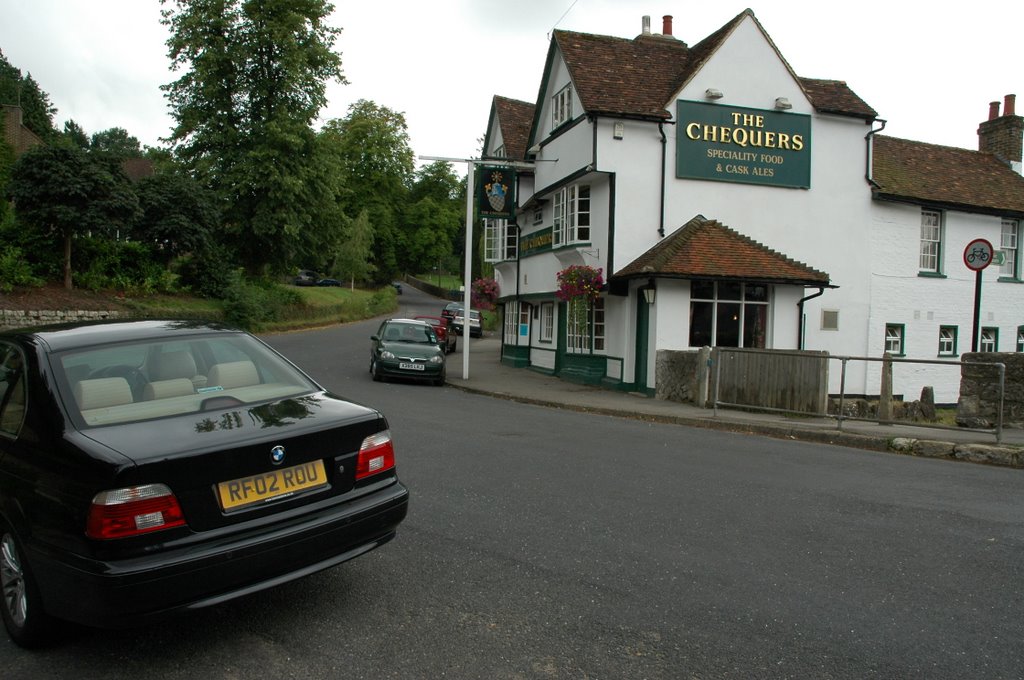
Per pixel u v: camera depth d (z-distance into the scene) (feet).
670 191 55.77
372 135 207.00
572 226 59.00
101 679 10.44
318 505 12.00
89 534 9.87
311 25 105.19
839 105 60.13
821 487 22.91
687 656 11.20
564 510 19.33
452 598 13.34
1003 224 68.74
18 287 69.77
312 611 12.75
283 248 107.55
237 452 11.03
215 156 99.60
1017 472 26.66
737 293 52.37
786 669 10.83
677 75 59.47
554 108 64.23
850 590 14.02
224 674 10.53
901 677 10.64
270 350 15.40
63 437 10.87
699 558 15.72
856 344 61.05
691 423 39.11
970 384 34.65
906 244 63.16
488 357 89.35
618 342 55.36
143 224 88.58
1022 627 12.45
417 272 243.19
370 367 62.08
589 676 10.54
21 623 11.30
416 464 24.77
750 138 57.41
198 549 10.36
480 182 58.34
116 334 13.71
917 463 28.17
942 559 15.92
